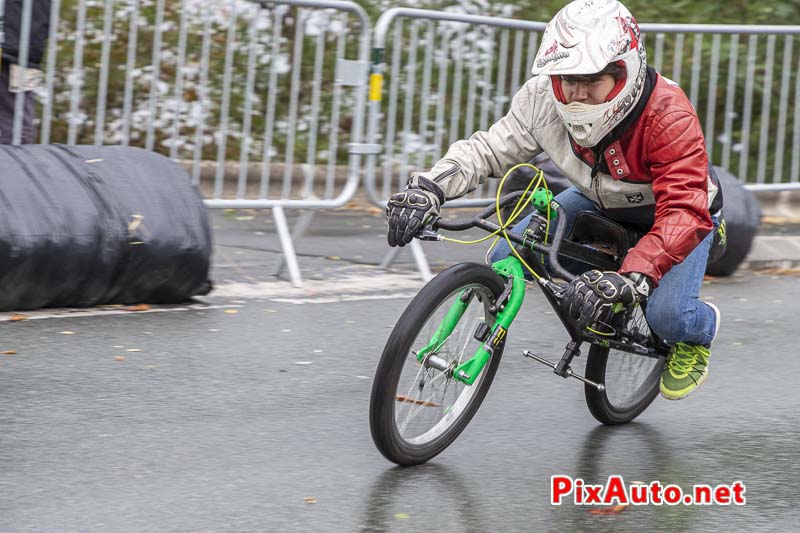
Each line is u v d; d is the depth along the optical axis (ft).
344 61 29.84
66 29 30.48
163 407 19.08
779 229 38.78
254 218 36.70
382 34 29.68
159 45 29.58
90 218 24.40
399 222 16.26
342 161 34.55
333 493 15.76
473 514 15.29
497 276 16.85
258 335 23.88
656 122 15.80
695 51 36.01
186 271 25.54
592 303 15.20
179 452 17.06
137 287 25.23
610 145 16.17
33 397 19.20
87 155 25.76
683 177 15.78
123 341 22.75
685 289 17.40
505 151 17.13
